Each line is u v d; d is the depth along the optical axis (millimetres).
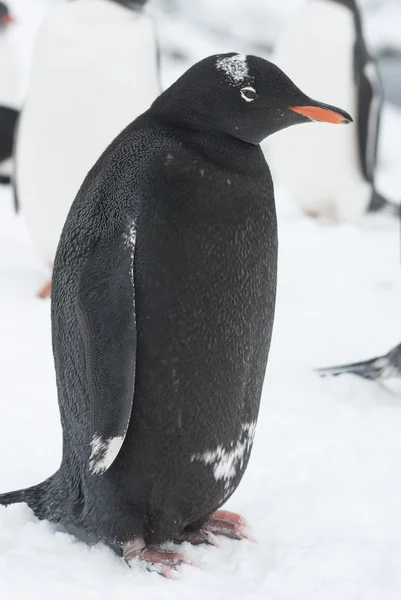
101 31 10938
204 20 46781
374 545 6000
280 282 13117
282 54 16797
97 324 5082
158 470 5539
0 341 10047
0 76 21734
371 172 17500
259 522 6473
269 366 9914
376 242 15836
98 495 5613
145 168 5270
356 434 8031
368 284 13242
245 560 5840
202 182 5262
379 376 9453
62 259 5512
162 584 5406
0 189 19812
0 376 9062
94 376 5098
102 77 10930
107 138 11125
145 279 5215
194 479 5633
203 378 5410
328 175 16984
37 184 11508
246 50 44406
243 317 5434
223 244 5289
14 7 36969
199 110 5398
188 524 6070
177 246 5227
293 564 5754
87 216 5387
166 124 5449
